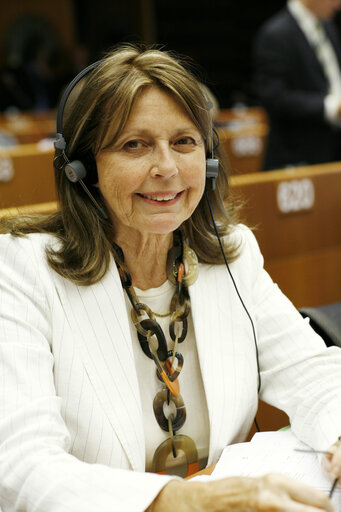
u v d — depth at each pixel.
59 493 0.92
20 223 1.26
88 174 1.19
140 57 1.12
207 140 1.20
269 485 0.87
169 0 11.73
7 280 1.15
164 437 1.22
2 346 1.07
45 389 1.06
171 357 1.24
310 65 3.68
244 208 2.51
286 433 1.22
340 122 3.63
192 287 1.27
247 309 1.31
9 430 1.00
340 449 1.05
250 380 1.27
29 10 11.95
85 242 1.19
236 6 11.70
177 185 1.13
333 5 3.64
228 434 1.22
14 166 3.74
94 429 1.10
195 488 0.91
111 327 1.17
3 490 0.96
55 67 7.95
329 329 1.39
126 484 0.93
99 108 1.11
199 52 11.80
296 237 2.65
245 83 11.70
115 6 12.04
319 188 2.68
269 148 3.84
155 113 1.09
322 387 1.22
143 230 1.15
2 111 7.87
